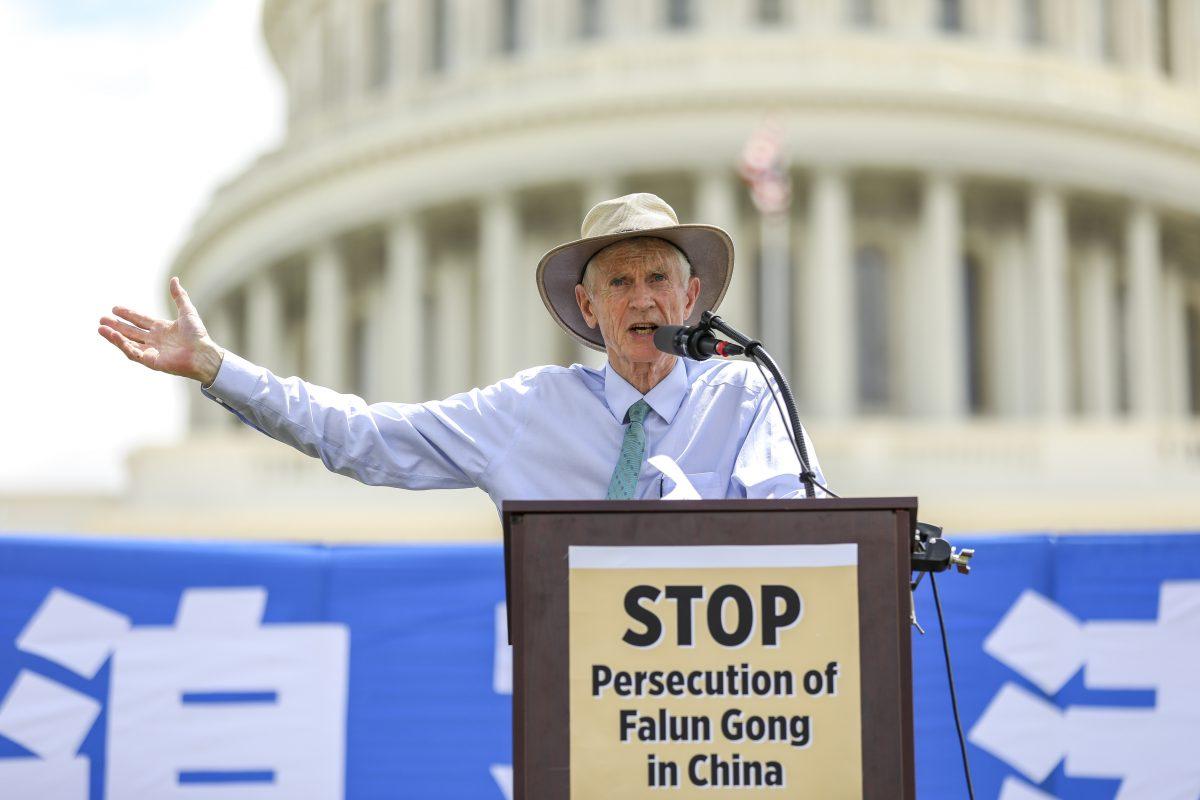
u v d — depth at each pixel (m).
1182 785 14.43
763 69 102.12
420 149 107.38
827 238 101.25
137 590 15.03
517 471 9.49
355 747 14.91
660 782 7.63
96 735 14.88
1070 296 110.56
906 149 101.25
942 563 8.48
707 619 7.70
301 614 15.05
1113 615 14.60
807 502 7.75
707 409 9.49
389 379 111.62
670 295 9.59
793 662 7.68
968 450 85.12
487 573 15.09
